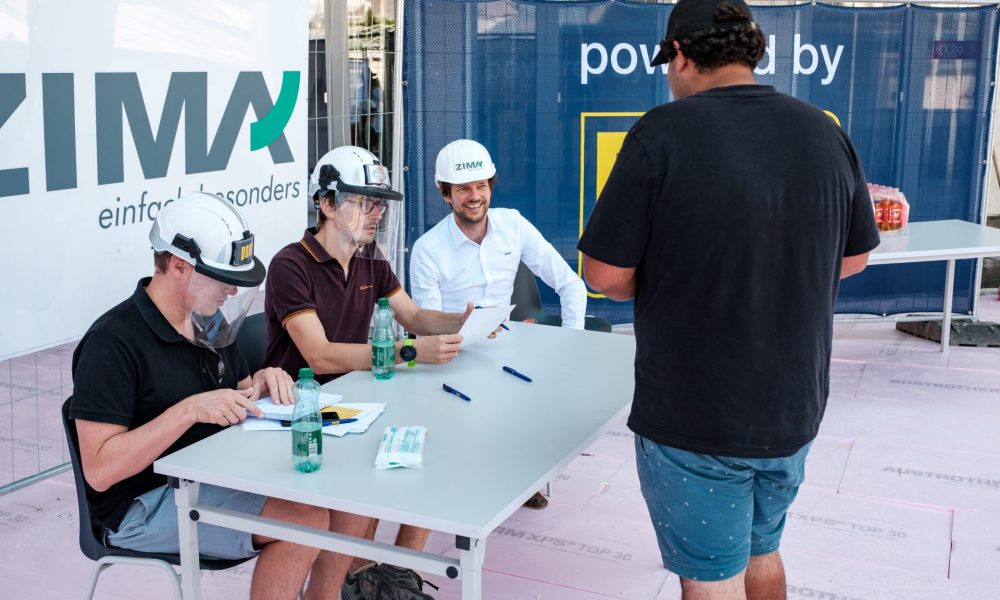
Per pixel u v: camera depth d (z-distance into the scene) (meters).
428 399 2.39
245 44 3.76
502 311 2.81
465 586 1.75
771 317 1.81
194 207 2.04
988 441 4.13
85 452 2.02
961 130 5.66
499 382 2.54
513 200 5.19
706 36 1.87
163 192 3.48
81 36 3.12
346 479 1.88
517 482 1.87
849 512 3.43
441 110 4.92
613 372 2.65
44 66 3.01
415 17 4.78
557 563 3.07
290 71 4.00
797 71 5.43
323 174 2.62
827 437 4.17
